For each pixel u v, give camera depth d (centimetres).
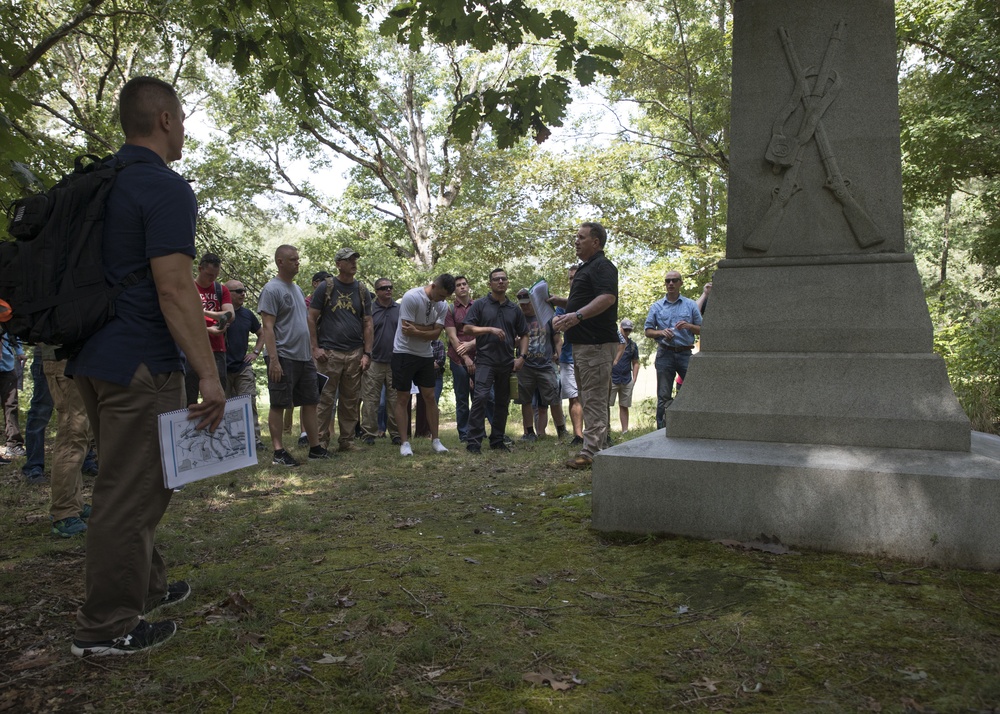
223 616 278
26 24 757
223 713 208
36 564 361
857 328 370
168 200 244
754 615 267
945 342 1142
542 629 261
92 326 238
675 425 394
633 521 371
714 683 218
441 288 766
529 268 2511
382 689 220
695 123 1884
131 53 1709
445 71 2406
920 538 319
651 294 1786
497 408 828
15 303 237
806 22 388
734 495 350
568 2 1912
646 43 1873
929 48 1469
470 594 296
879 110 379
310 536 403
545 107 460
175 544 385
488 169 2428
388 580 315
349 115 615
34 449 612
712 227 2070
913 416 350
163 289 241
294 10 500
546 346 923
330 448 855
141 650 247
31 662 241
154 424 245
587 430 622
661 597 289
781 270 386
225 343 779
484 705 210
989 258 1572
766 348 385
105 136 1327
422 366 786
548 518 425
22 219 240
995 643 239
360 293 828
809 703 205
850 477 330
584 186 2070
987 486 309
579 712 204
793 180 388
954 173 1480
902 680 216
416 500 505
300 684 223
